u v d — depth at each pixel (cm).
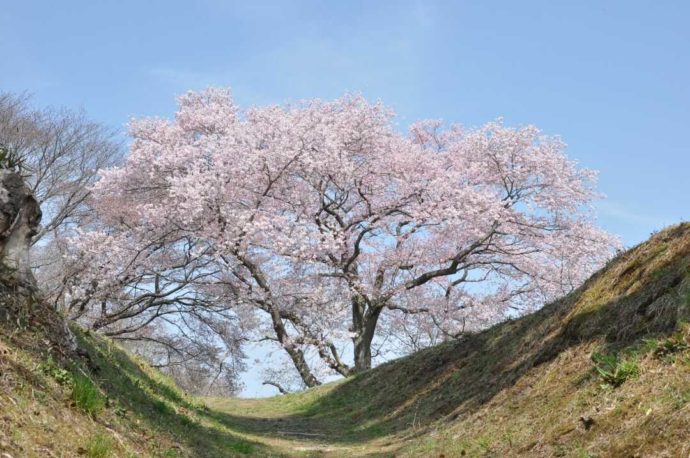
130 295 2383
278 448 1123
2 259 760
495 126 2158
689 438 457
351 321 2438
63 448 474
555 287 2305
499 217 2064
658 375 583
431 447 891
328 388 1938
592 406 630
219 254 2041
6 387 498
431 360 1541
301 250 2030
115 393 790
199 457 763
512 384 944
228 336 2520
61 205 2402
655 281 782
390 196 2392
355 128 2286
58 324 794
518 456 650
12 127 2114
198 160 2078
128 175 2183
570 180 2247
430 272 2214
